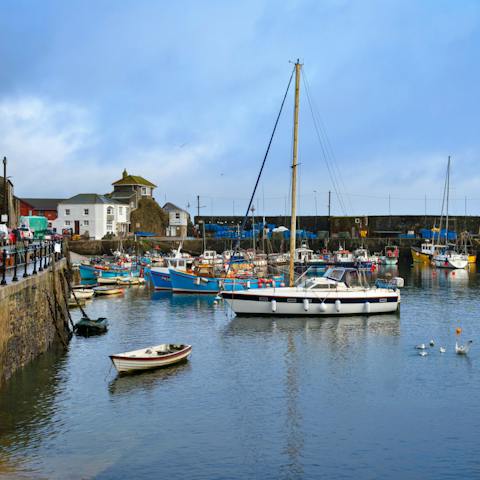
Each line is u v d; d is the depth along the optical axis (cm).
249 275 5578
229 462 1731
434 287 6084
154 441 1866
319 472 1677
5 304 2111
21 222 5247
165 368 2648
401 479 1636
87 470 1659
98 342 3148
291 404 2200
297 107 4109
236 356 2875
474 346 3108
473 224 11512
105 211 10281
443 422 2036
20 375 2353
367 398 2272
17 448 1794
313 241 10969
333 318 3819
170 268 5556
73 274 6431
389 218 11650
